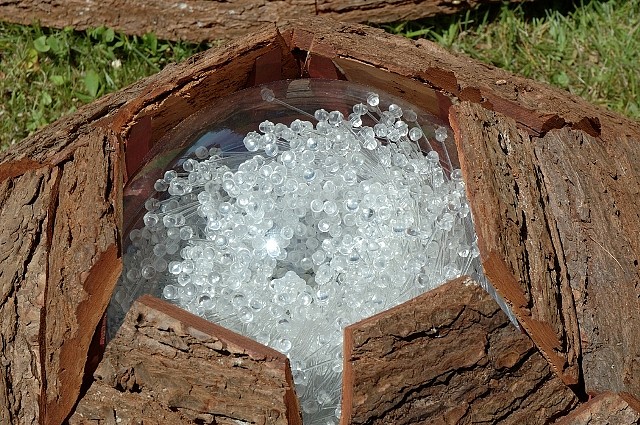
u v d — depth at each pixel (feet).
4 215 4.41
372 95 4.79
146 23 5.73
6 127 5.75
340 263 4.57
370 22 5.74
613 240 4.49
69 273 4.24
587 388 4.34
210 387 4.13
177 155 4.75
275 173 4.66
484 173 4.39
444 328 4.21
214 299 4.54
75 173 4.44
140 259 4.59
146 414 4.14
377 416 4.12
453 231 4.65
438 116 4.93
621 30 5.97
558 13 5.99
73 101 5.82
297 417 4.21
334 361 4.48
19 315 4.23
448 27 5.95
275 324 4.50
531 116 4.68
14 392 4.18
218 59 4.63
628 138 4.74
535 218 4.41
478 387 4.20
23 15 5.74
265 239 4.63
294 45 4.79
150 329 4.19
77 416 4.17
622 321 4.39
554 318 4.28
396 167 4.75
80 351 4.23
